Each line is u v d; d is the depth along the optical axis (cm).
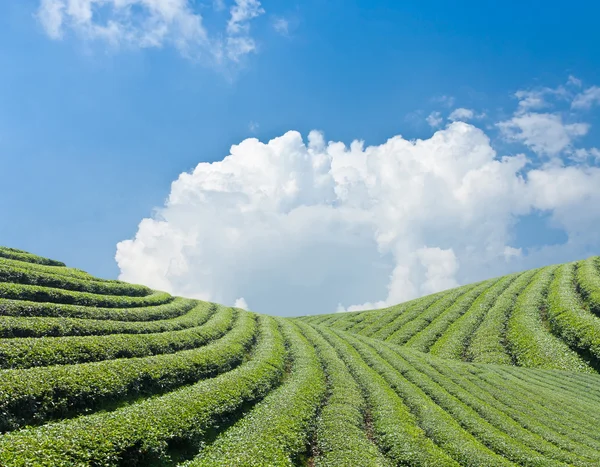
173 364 3531
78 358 3200
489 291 8831
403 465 2664
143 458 2231
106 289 5591
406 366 5025
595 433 3262
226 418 3019
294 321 7775
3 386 2361
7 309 3703
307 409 3344
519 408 3744
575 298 6838
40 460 1805
